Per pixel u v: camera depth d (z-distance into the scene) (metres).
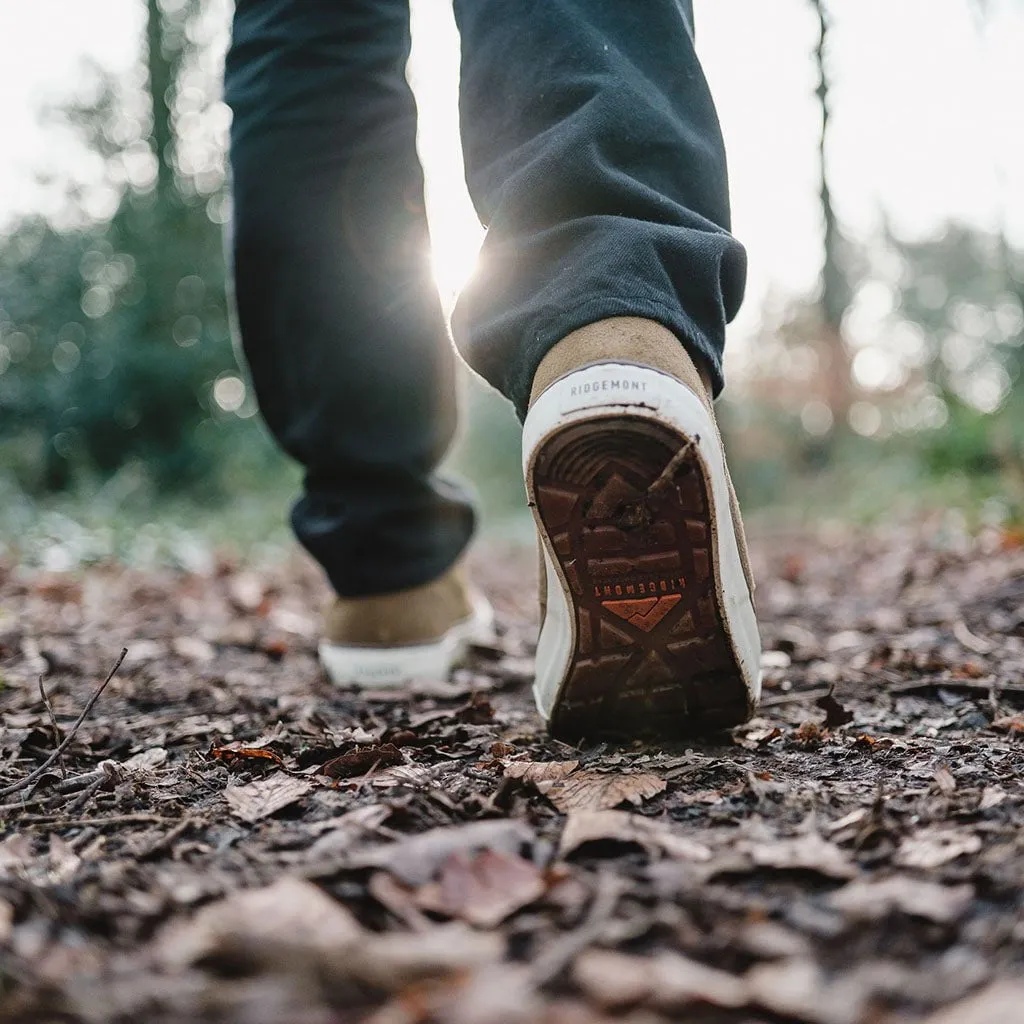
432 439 2.03
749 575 1.35
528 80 1.38
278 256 1.89
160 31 11.67
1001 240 10.83
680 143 1.36
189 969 0.74
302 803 1.18
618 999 0.68
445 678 2.09
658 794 1.16
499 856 0.90
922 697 1.73
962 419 7.21
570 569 1.26
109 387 10.74
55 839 1.04
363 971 0.72
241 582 4.70
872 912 0.81
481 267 1.35
